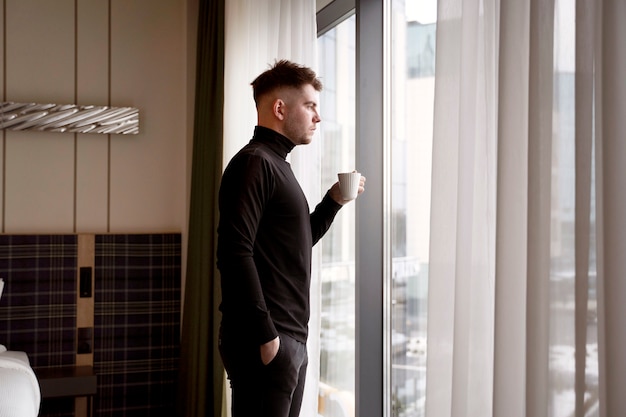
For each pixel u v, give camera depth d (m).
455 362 1.61
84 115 4.06
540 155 1.40
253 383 1.97
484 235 1.61
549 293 1.39
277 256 2.01
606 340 1.28
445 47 1.71
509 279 1.47
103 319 4.08
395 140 2.58
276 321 1.99
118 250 4.11
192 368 3.78
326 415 3.05
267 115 2.11
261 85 2.12
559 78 1.39
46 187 4.05
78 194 4.12
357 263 2.60
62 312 3.99
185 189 4.25
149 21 4.27
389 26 2.62
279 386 1.97
